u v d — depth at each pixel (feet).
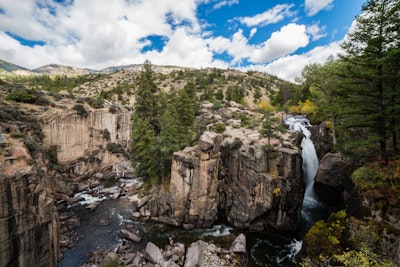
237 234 84.02
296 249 74.84
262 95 374.43
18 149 58.65
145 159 109.19
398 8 43.55
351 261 38.22
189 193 87.97
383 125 53.01
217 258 67.67
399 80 49.24
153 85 130.72
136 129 111.65
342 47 53.98
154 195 100.07
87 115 162.20
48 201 60.18
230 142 98.32
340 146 84.38
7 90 144.36
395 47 45.93
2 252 45.50
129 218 96.27
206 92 309.63
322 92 110.11
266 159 86.28
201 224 88.02
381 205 47.26
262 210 82.43
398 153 54.95
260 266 66.33
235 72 579.89
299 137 112.98
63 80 421.59
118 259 67.72
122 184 141.38
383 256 42.37
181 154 89.92
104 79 533.96
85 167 153.99
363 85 55.01
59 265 65.92
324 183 92.53
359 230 48.65
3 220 46.19
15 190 49.34
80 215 99.09
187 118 153.07
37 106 138.82
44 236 57.06
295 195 84.38
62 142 140.05
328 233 56.75
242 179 89.04
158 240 79.61
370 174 51.80
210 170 88.48
